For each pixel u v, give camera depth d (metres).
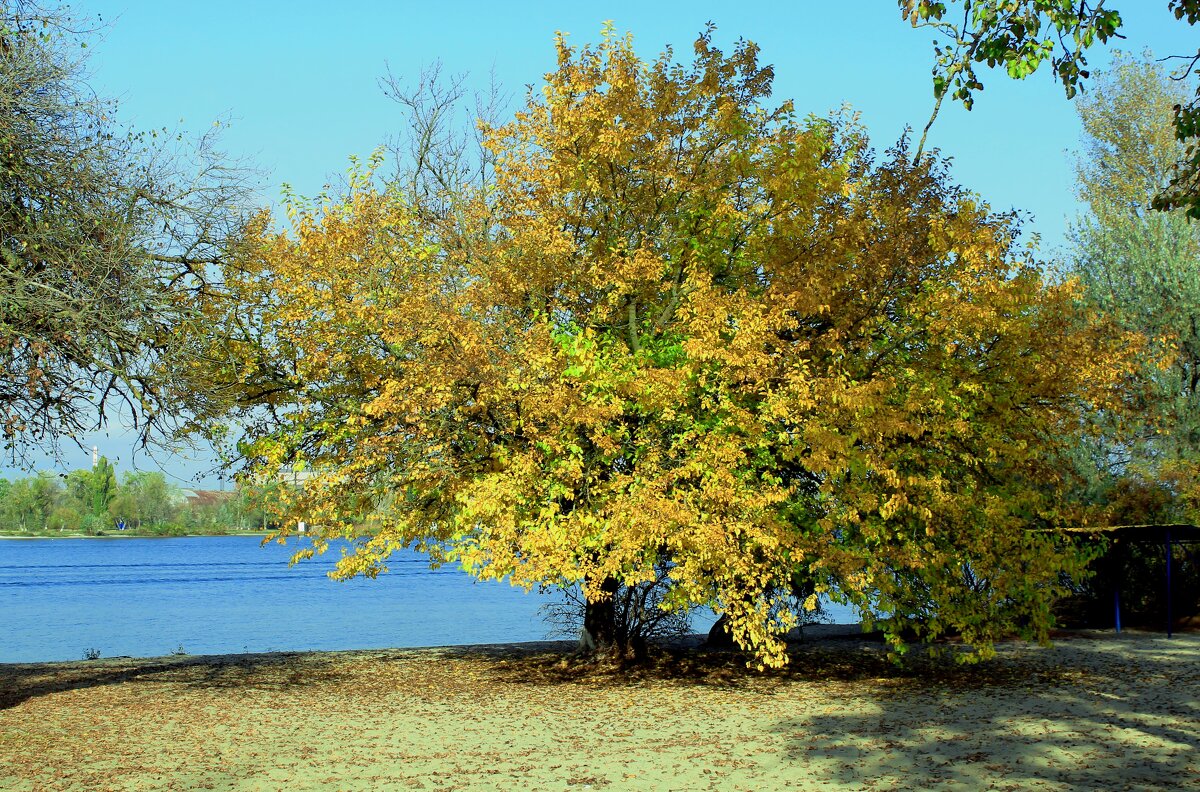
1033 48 9.60
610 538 15.03
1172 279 28.25
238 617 40.53
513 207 17.45
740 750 12.13
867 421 14.88
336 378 17.52
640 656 20.64
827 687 17.52
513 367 15.49
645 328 17.67
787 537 15.12
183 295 15.73
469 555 15.67
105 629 35.69
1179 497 27.42
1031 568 16.58
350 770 11.31
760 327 14.51
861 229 15.51
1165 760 10.70
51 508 107.25
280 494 17.22
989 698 15.59
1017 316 16.17
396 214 17.78
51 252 13.77
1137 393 27.44
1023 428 16.80
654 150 16.98
